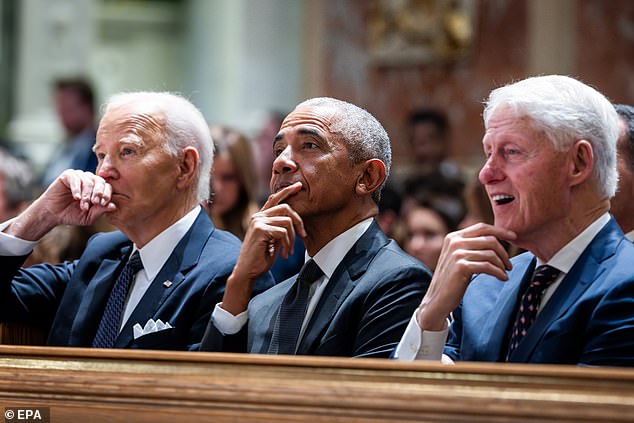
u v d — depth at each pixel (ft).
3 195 35.06
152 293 19.43
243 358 14.08
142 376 14.55
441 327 15.78
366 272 17.69
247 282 17.51
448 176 33.47
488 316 16.76
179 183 19.88
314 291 17.99
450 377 12.95
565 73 56.70
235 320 17.48
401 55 62.64
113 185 19.49
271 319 18.22
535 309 16.10
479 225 15.85
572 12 56.80
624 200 18.90
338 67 64.90
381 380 13.25
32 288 21.13
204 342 17.57
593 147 15.78
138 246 20.10
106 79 78.54
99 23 78.23
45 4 68.39
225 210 28.04
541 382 12.55
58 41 68.33
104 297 20.18
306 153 17.81
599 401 12.23
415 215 30.45
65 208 20.31
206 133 20.38
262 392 13.78
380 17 63.41
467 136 60.85
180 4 79.51
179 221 20.04
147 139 19.47
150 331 18.98
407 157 61.98
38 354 15.49
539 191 15.62
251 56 67.67
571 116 15.62
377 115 63.46
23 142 66.44
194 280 19.34
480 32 60.70
